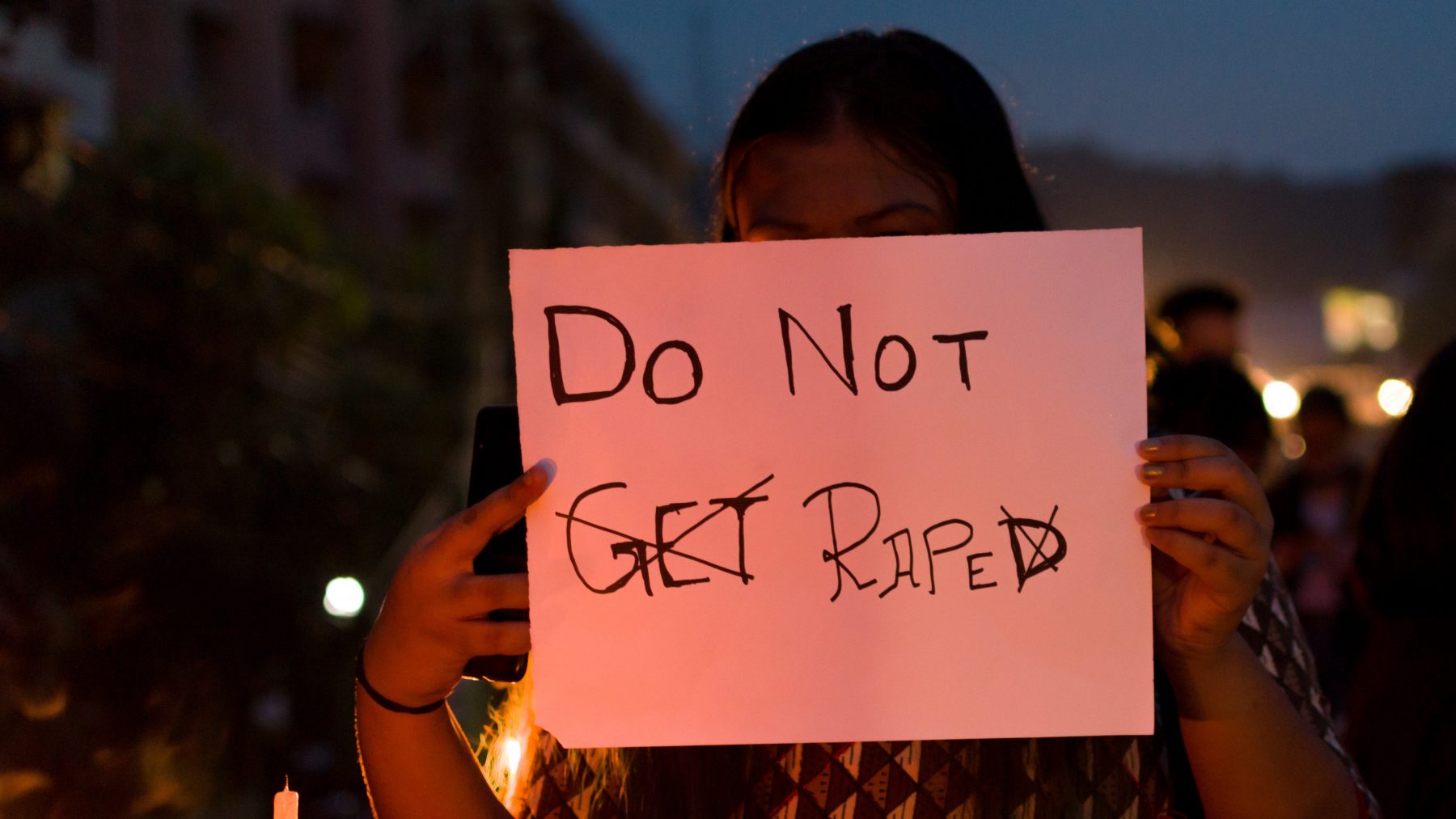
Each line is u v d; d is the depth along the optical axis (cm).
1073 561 116
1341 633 376
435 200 2495
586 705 117
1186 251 4609
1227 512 106
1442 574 189
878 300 118
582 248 119
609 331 119
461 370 1379
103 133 809
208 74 1917
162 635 680
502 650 110
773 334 118
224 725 719
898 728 116
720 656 117
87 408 703
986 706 116
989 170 136
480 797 119
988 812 118
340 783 789
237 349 795
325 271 902
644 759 125
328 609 713
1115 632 115
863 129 128
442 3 1220
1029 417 117
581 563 118
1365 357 3938
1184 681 115
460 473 1198
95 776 497
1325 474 484
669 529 118
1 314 664
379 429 1153
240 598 762
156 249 756
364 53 2319
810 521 117
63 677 501
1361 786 121
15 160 715
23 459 641
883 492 117
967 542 117
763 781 123
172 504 726
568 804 125
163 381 748
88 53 800
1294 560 475
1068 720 115
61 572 625
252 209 812
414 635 111
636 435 118
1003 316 117
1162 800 124
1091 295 117
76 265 726
